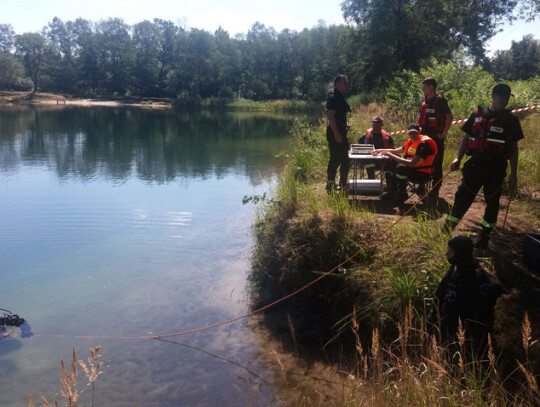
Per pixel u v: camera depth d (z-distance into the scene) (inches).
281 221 254.4
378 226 217.8
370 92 1459.2
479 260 178.2
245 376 162.7
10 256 266.5
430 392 121.3
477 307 137.3
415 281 173.8
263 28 3550.7
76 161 606.2
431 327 154.3
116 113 1934.1
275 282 231.5
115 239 294.4
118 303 214.1
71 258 265.0
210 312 207.9
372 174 312.5
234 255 271.4
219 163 593.6
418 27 1446.9
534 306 154.8
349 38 1508.4
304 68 3334.2
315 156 385.1
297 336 188.7
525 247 180.4
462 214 196.4
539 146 367.9
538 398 113.1
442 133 267.0
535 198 265.6
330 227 221.1
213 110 2488.9
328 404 144.1
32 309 206.8
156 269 252.1
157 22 3661.4
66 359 171.5
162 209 363.6
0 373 162.4
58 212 354.3
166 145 789.2
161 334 189.8
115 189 434.9
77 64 3646.7
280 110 2519.7
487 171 183.5
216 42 3548.2
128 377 161.6
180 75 3444.9
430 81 265.0
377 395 126.7
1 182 464.4
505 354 141.9
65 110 2064.5
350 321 178.1
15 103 2741.1
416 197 283.0
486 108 185.2
